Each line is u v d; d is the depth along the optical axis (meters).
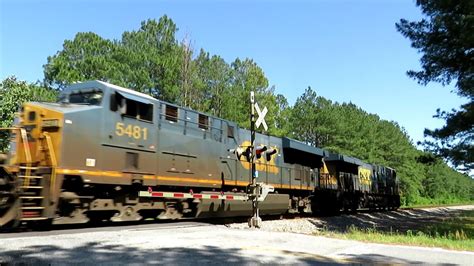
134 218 14.62
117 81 34.56
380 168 44.94
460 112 20.22
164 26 41.50
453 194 112.06
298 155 26.97
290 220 23.19
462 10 18.33
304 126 63.72
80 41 37.81
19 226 12.29
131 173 14.13
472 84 18.23
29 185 11.57
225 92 44.34
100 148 13.20
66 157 12.23
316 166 29.64
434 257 8.84
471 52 18.81
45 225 12.85
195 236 11.09
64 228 12.73
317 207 29.19
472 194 129.50
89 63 34.97
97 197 13.48
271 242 10.40
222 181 18.97
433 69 20.02
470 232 21.59
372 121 75.31
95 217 13.88
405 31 21.06
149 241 9.88
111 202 13.80
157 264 7.42
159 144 15.44
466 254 9.30
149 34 41.19
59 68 34.62
